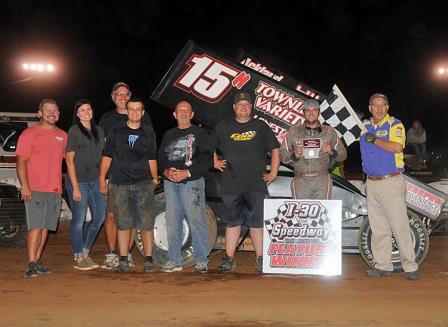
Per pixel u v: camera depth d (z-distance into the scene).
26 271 7.79
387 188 7.61
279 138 8.84
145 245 8.02
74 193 7.86
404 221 7.64
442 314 6.17
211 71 8.82
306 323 5.88
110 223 8.28
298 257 7.85
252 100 8.82
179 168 7.82
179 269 7.99
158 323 5.88
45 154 7.71
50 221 7.81
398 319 6.00
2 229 10.02
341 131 8.59
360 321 5.94
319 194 7.91
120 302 6.58
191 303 6.54
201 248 7.92
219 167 7.86
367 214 7.98
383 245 7.79
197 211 7.87
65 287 7.22
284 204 7.89
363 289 7.13
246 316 6.09
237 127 7.85
